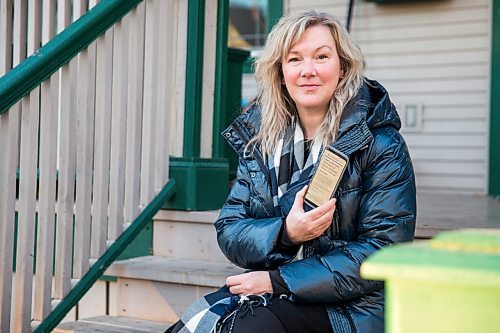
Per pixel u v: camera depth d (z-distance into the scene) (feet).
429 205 12.59
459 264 2.68
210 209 10.08
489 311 2.75
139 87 9.28
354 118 6.31
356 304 6.12
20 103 7.99
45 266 8.01
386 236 6.01
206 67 10.48
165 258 9.91
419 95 16.66
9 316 7.63
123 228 9.13
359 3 17.15
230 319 5.89
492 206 12.48
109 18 8.50
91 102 8.43
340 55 6.59
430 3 16.43
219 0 10.41
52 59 7.75
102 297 9.86
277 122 6.73
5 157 7.48
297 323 5.93
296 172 6.55
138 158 9.33
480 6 15.97
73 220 8.67
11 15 11.41
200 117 10.28
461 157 16.29
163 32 9.78
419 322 2.85
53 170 8.05
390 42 16.92
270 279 6.05
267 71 6.72
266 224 6.29
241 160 6.95
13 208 7.61
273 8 17.98
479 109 16.07
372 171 6.19
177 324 6.37
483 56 15.98
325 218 5.99
